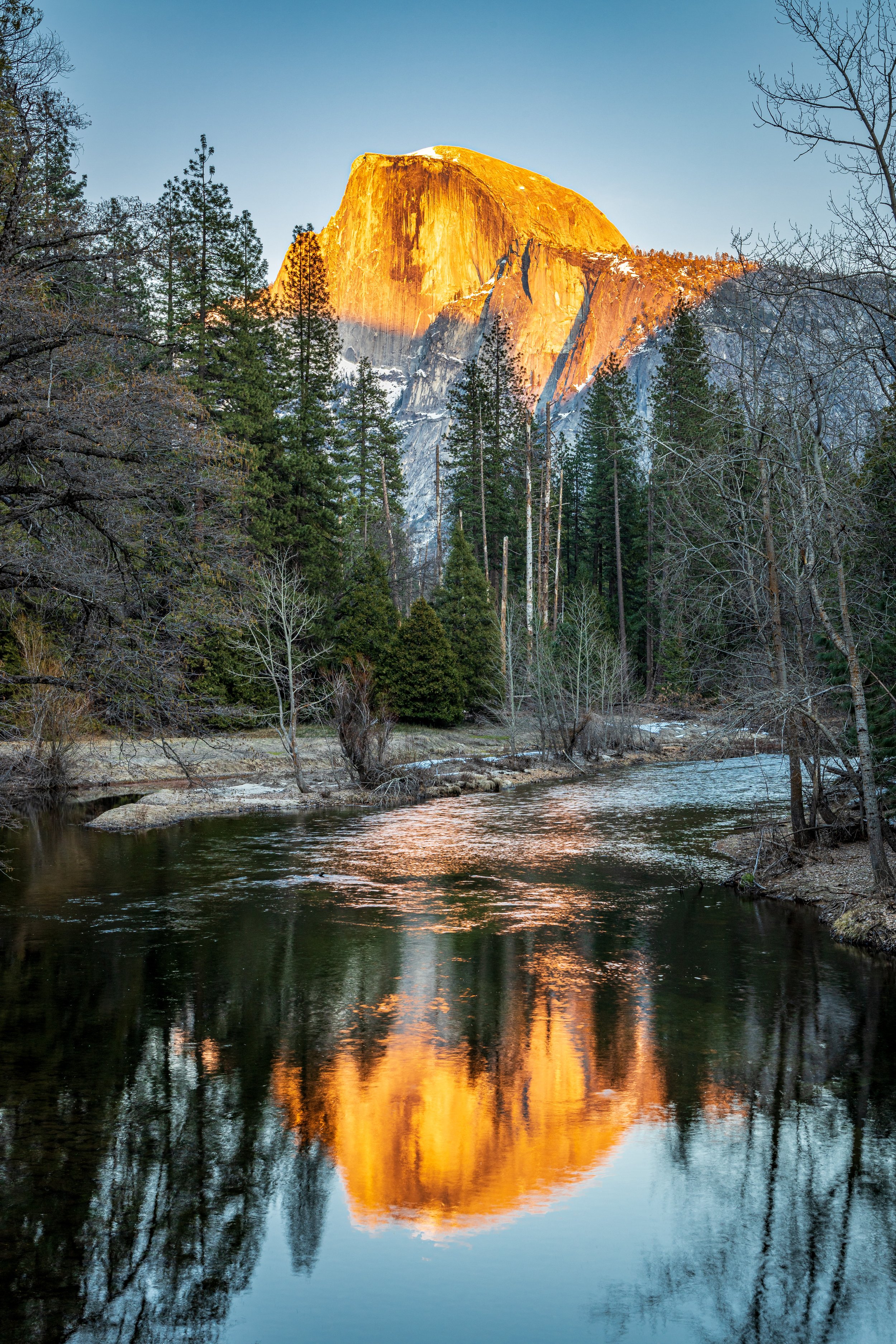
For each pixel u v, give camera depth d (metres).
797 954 14.59
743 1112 9.29
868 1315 6.32
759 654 19.56
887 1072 10.20
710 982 13.28
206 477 15.77
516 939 15.46
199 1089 9.83
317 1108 9.38
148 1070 10.32
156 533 15.86
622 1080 10.04
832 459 16.52
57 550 15.04
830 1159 8.40
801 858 19.64
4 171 14.51
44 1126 8.98
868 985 13.11
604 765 40.62
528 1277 6.71
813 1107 9.40
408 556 84.00
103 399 14.54
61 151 16.00
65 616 16.20
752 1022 11.72
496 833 25.05
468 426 73.31
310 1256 6.97
